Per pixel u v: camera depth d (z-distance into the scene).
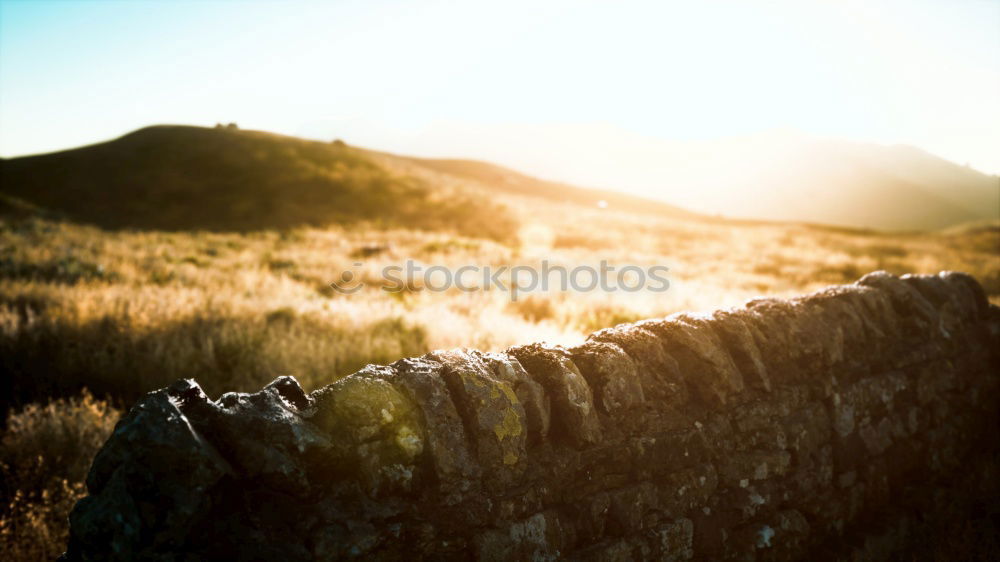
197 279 12.07
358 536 1.88
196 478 1.69
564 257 22.20
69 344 7.14
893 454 3.85
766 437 3.15
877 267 23.95
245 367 6.76
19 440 4.87
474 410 2.21
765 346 3.35
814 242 35.00
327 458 1.94
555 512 2.34
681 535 2.69
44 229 19.39
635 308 11.52
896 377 3.98
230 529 1.78
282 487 1.85
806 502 3.28
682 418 2.86
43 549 3.68
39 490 4.46
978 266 24.22
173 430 1.71
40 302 8.61
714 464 2.91
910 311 4.39
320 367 6.73
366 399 2.07
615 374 2.69
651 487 2.64
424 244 22.88
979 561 3.77
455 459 2.12
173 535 1.67
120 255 14.76
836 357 3.63
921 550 3.69
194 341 7.50
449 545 2.05
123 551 1.61
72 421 5.14
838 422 3.51
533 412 2.41
